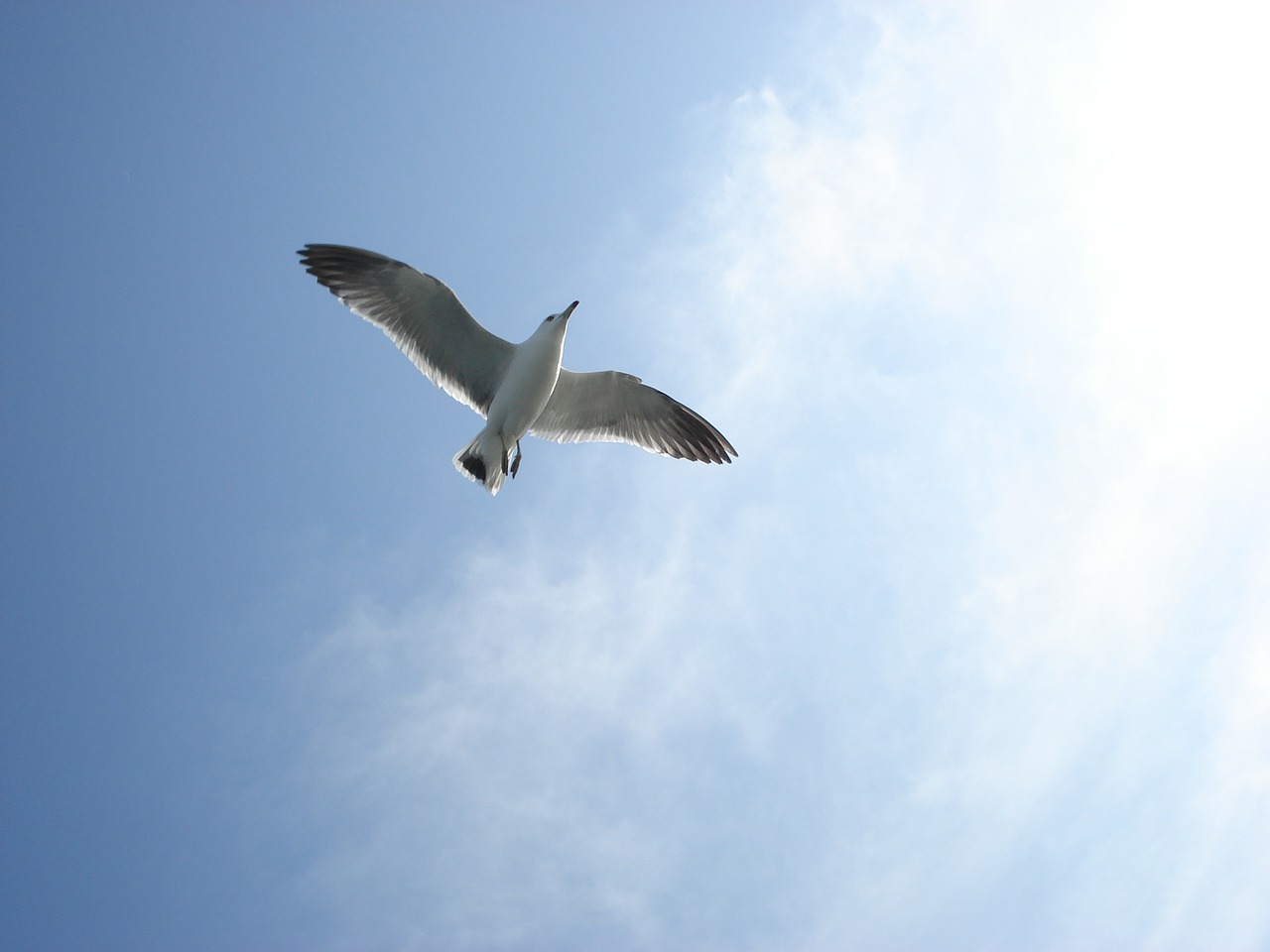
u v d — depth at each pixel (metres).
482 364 10.95
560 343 10.49
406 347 10.71
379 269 10.27
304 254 10.27
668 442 12.07
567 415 11.80
